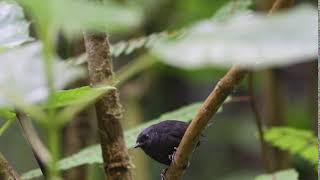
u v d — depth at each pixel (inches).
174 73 319.6
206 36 105.6
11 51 151.8
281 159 224.2
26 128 166.4
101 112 174.2
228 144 352.5
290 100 346.0
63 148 197.9
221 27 106.0
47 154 155.3
